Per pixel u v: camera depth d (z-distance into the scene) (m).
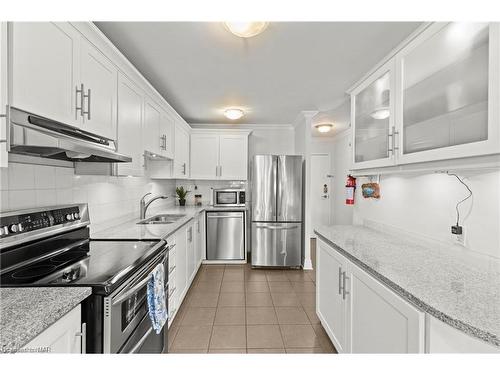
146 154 2.70
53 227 1.58
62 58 1.33
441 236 1.79
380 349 1.34
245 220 4.50
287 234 4.21
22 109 1.08
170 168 3.54
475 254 1.52
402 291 1.15
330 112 4.14
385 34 1.97
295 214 4.21
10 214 1.33
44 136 1.18
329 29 1.91
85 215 1.90
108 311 1.13
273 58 2.35
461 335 1.02
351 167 2.54
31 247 1.44
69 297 1.00
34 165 1.55
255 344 2.21
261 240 4.22
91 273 1.27
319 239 2.42
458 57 1.34
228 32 1.94
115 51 1.79
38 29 1.17
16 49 1.05
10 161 1.38
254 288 3.42
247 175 4.68
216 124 4.94
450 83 1.39
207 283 3.60
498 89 1.12
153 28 1.89
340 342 1.88
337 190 6.16
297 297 3.15
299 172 4.21
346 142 5.64
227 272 4.07
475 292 1.11
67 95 1.37
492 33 1.13
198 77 2.77
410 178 2.11
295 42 2.08
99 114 1.68
